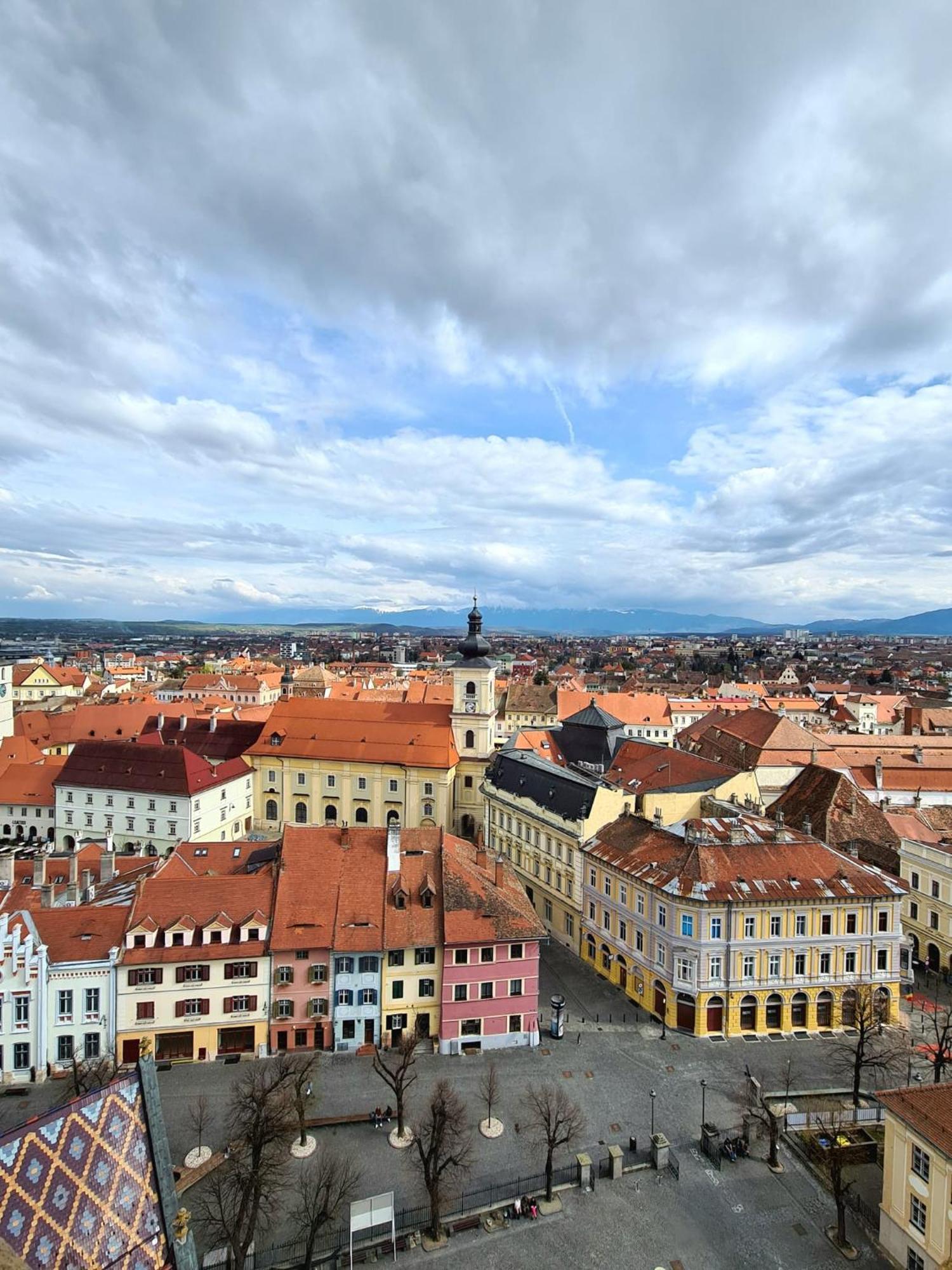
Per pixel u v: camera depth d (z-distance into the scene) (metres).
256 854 83.12
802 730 134.25
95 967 65.75
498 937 70.00
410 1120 59.09
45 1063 64.31
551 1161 51.53
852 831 95.50
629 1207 51.25
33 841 128.50
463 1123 57.47
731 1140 56.41
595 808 90.81
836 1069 66.75
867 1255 47.50
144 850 121.81
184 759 122.94
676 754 122.44
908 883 89.88
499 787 112.81
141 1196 32.22
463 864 78.38
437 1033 70.25
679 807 97.75
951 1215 42.94
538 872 100.75
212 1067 66.19
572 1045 70.94
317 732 138.25
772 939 72.81
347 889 73.88
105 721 165.62
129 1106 33.56
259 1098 54.25
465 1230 49.38
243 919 69.50
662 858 79.06
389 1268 46.44
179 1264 31.56
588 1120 59.69
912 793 120.94
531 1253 47.53
